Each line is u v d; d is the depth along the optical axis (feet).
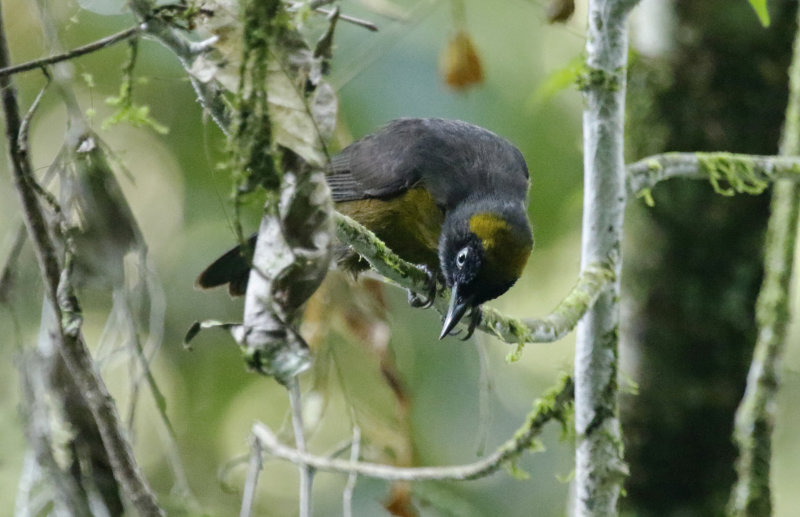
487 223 29.58
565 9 29.40
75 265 23.53
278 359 19.40
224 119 21.03
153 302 25.20
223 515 42.27
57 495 23.86
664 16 35.73
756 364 34.91
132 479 22.27
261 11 19.36
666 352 36.17
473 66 34.96
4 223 33.27
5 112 21.61
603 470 26.21
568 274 48.85
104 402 22.16
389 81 42.91
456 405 46.24
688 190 35.17
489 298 29.81
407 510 33.24
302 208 19.51
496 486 47.09
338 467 28.04
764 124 35.99
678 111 35.99
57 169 23.40
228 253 34.94
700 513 36.45
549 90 31.94
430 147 32.14
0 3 21.49
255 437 29.35
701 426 36.27
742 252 35.50
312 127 19.43
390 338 33.86
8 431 26.07
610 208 25.72
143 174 46.06
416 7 36.60
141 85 43.37
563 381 28.50
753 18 35.12
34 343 25.80
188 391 46.83
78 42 39.86
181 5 19.74
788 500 49.90
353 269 31.58
